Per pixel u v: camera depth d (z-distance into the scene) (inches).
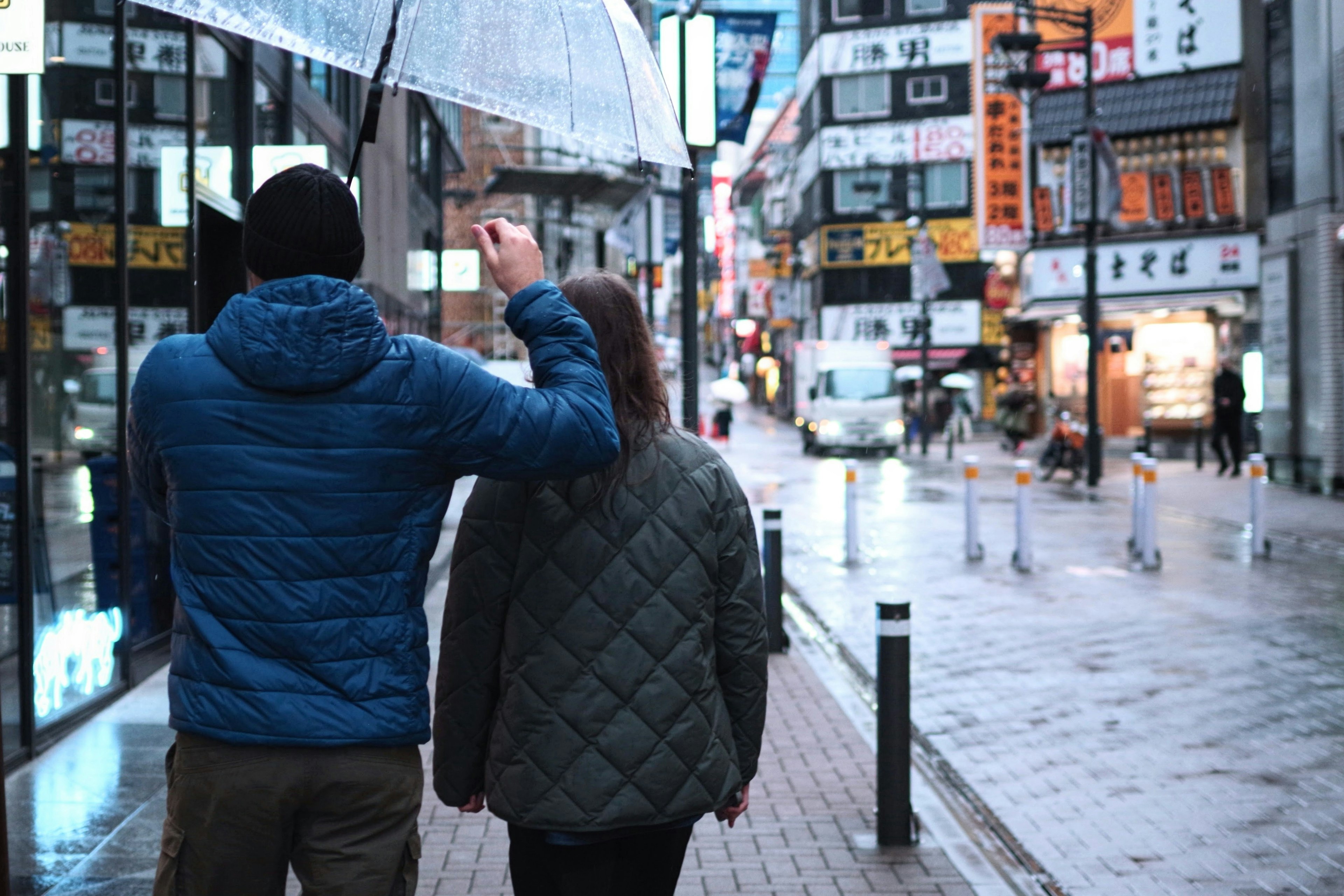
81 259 282.4
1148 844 211.3
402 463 90.8
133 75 313.3
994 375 2175.2
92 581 290.5
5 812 107.5
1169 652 364.8
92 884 182.5
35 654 254.7
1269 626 402.0
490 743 109.7
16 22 204.4
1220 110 1240.8
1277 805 230.7
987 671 344.5
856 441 1428.4
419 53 97.9
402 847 92.0
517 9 102.3
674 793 104.6
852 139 2224.4
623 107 106.4
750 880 190.1
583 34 105.2
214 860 89.2
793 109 2886.3
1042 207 1368.1
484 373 93.9
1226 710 299.1
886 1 2201.0
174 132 341.4
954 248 2178.9
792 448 1680.6
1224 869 199.5
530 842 108.7
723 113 410.0
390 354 91.2
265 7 94.6
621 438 106.4
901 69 2201.0
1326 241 815.1
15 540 246.7
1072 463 1013.8
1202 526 687.7
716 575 109.0
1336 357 820.0
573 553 104.5
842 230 2223.2
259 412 88.9
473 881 188.9
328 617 88.4
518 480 95.8
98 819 213.0
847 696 314.2
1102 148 1104.8
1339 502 779.4
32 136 256.4
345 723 87.6
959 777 251.8
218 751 87.7
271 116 465.7
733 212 3976.4
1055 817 226.2
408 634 91.4
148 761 249.8
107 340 299.0
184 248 348.2
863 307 2219.5
